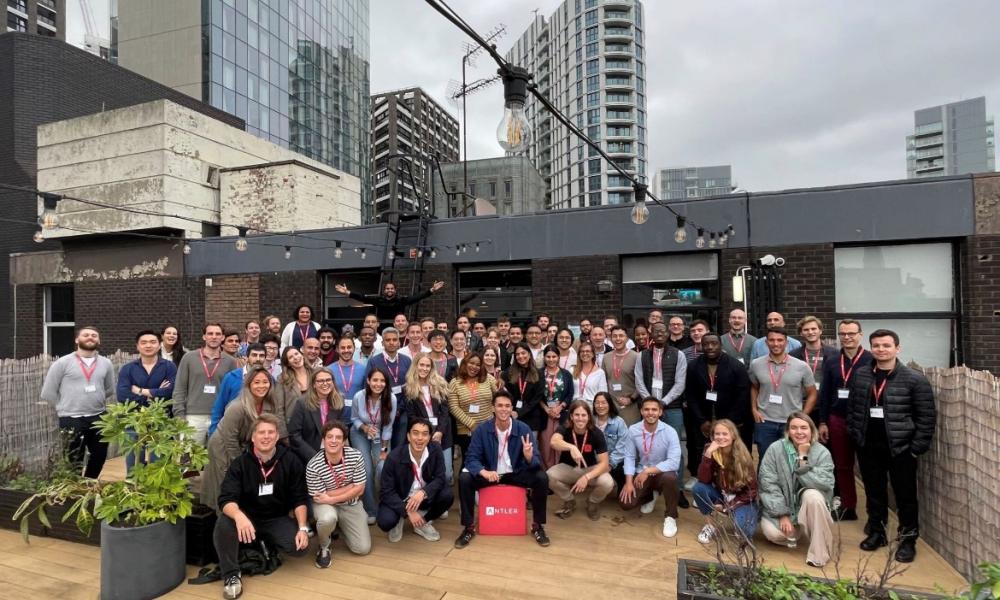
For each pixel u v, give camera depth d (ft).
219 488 12.62
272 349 18.31
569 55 290.56
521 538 14.32
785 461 13.32
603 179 268.62
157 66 95.40
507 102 9.18
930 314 23.80
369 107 157.28
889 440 12.82
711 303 27.32
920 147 388.16
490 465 14.66
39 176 43.04
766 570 10.26
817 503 12.39
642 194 16.01
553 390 17.87
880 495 13.30
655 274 28.37
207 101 92.79
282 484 12.16
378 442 15.46
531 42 346.95
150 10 96.32
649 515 16.01
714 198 26.63
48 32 168.14
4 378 19.60
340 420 15.05
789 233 25.32
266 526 12.32
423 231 32.14
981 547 11.13
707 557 12.99
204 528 12.59
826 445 15.56
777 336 15.66
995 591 7.43
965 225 22.79
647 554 13.20
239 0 101.65
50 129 42.88
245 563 12.05
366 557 13.09
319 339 18.85
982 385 11.14
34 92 55.62
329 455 12.72
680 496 16.81
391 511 13.61
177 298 37.29
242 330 35.63
